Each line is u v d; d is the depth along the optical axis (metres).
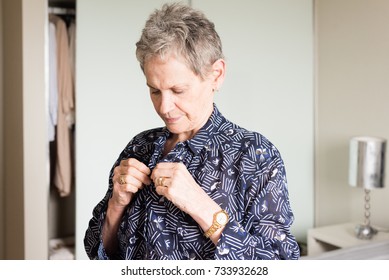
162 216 0.81
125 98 2.70
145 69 0.79
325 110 3.24
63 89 2.65
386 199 2.80
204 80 0.80
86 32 2.58
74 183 2.90
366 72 2.89
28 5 2.47
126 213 0.89
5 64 2.87
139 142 0.98
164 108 0.79
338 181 3.15
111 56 2.65
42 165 2.55
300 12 3.21
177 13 0.77
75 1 2.62
